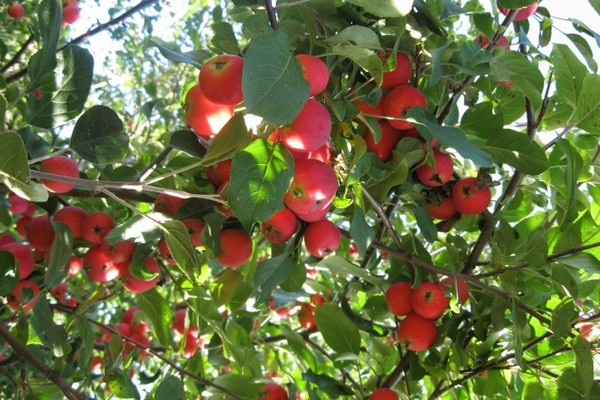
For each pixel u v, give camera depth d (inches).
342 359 23.9
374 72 15.3
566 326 18.5
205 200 18.8
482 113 20.3
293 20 17.8
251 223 13.0
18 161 11.8
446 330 20.2
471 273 21.9
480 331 21.4
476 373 21.2
